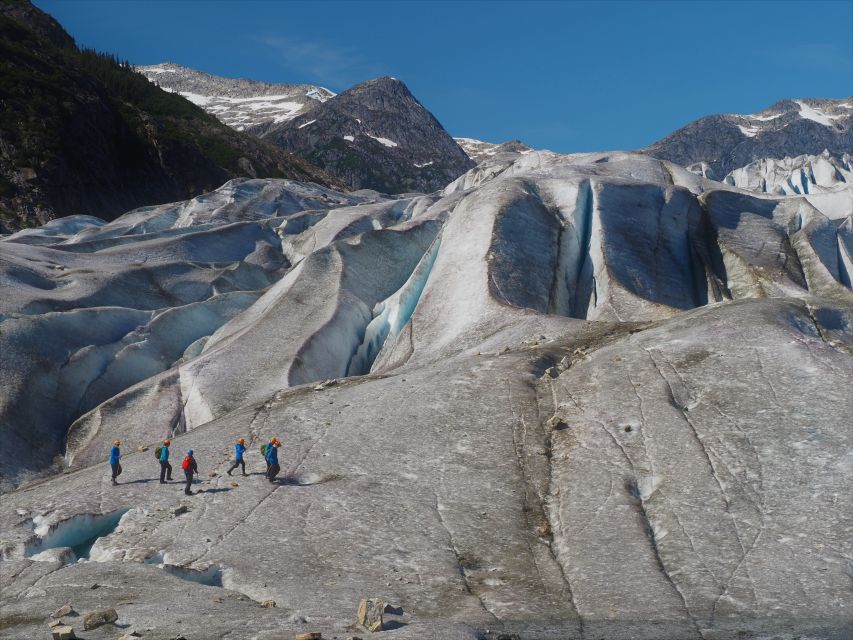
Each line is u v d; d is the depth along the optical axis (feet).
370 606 71.77
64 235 304.09
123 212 438.40
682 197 233.55
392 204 319.68
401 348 173.17
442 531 91.25
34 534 98.32
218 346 181.06
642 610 74.84
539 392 118.83
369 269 216.33
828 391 104.47
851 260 214.90
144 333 194.49
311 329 179.73
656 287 195.21
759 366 111.86
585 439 105.29
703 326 125.70
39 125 418.10
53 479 123.24
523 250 195.93
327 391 135.23
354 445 110.52
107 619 72.13
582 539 87.97
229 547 89.97
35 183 393.50
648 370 116.47
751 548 83.66
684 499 91.91
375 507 96.27
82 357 177.37
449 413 115.24
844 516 86.12
